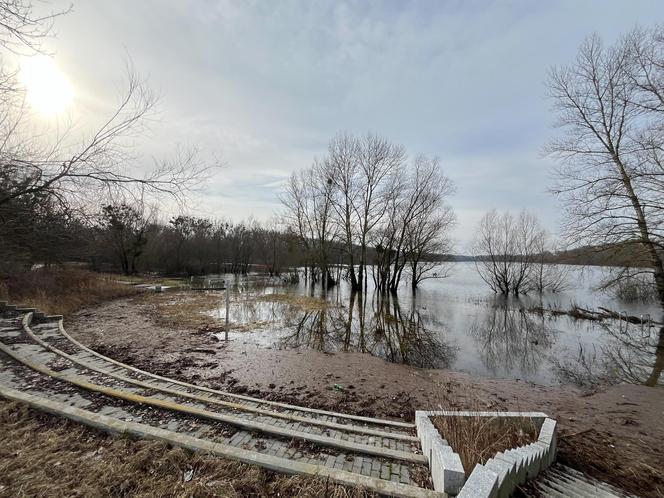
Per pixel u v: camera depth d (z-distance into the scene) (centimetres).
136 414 399
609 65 1373
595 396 764
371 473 324
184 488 250
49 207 704
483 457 344
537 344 1327
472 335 1452
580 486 375
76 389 454
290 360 838
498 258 3119
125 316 1298
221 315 1437
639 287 1628
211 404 456
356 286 2827
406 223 2669
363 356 945
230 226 4934
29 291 1391
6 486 240
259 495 254
